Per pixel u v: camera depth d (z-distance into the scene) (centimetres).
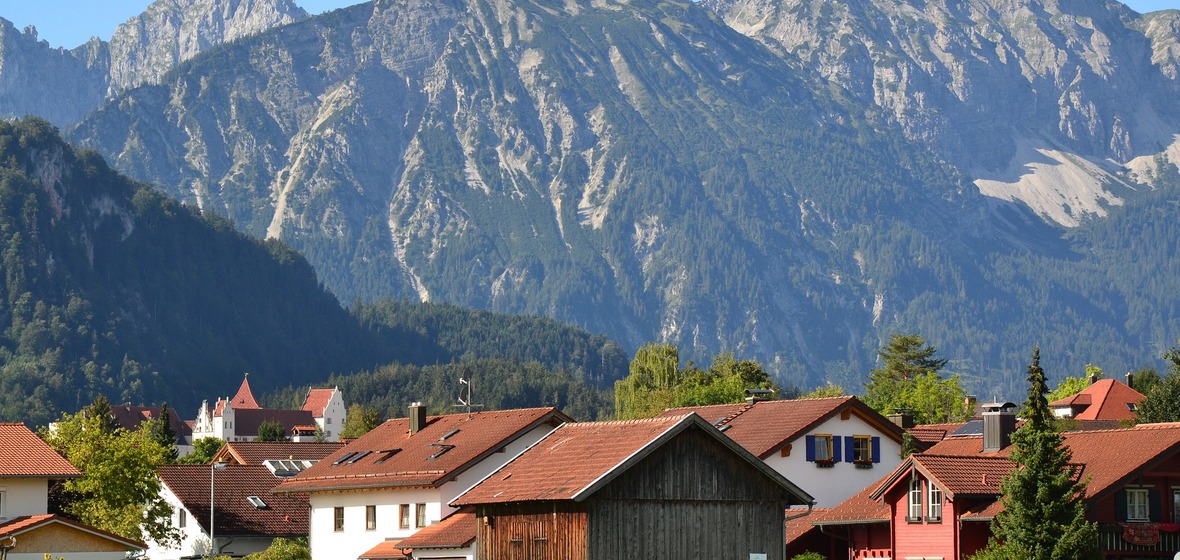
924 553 7006
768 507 6025
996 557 6284
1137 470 6644
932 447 8688
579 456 6103
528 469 6253
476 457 8388
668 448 5872
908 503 7138
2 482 8044
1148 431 6950
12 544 7625
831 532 7675
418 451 8956
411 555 7769
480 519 6259
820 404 8912
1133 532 6581
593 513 5697
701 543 5872
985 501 6894
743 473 6003
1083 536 6116
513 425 8706
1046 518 6219
